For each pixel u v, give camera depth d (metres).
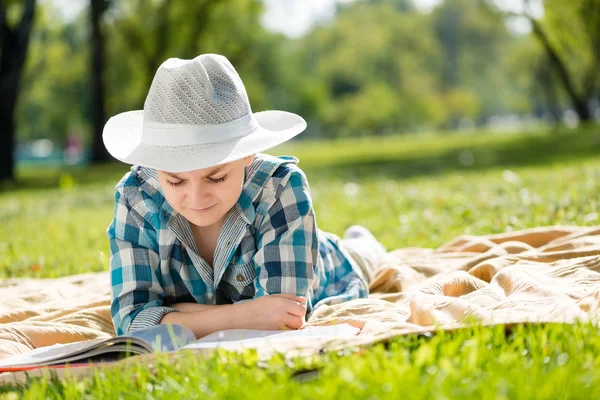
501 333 2.35
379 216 7.52
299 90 59.38
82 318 3.44
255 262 3.00
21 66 18.98
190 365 2.28
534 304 2.80
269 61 42.09
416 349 2.32
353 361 2.07
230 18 30.73
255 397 1.90
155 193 3.00
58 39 35.00
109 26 28.23
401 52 64.19
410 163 16.97
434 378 1.93
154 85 2.76
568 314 2.59
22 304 3.91
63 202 12.00
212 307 2.94
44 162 58.16
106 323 3.49
